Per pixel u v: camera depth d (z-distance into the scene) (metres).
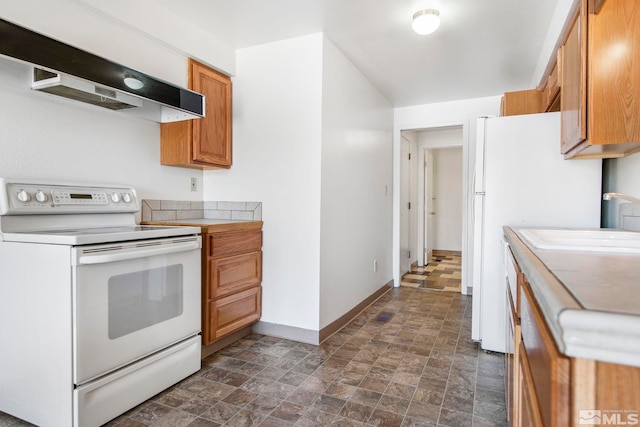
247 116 2.80
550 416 0.58
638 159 1.83
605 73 1.38
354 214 3.19
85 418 1.51
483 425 1.64
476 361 2.30
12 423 1.63
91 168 2.13
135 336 1.73
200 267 2.15
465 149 4.09
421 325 3.00
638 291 0.59
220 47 2.69
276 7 2.22
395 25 2.43
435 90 3.77
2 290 1.66
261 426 1.63
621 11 1.36
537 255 1.00
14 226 1.71
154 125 2.54
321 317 2.61
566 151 1.91
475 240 2.54
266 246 2.74
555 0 2.10
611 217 2.27
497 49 2.78
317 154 2.55
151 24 2.21
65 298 1.49
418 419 1.69
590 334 0.47
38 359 1.57
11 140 1.77
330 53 2.66
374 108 3.65
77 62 1.57
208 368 2.19
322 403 1.81
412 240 5.51
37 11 1.75
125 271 1.68
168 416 1.69
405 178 4.89
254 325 2.79
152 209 2.52
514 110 2.96
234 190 2.86
